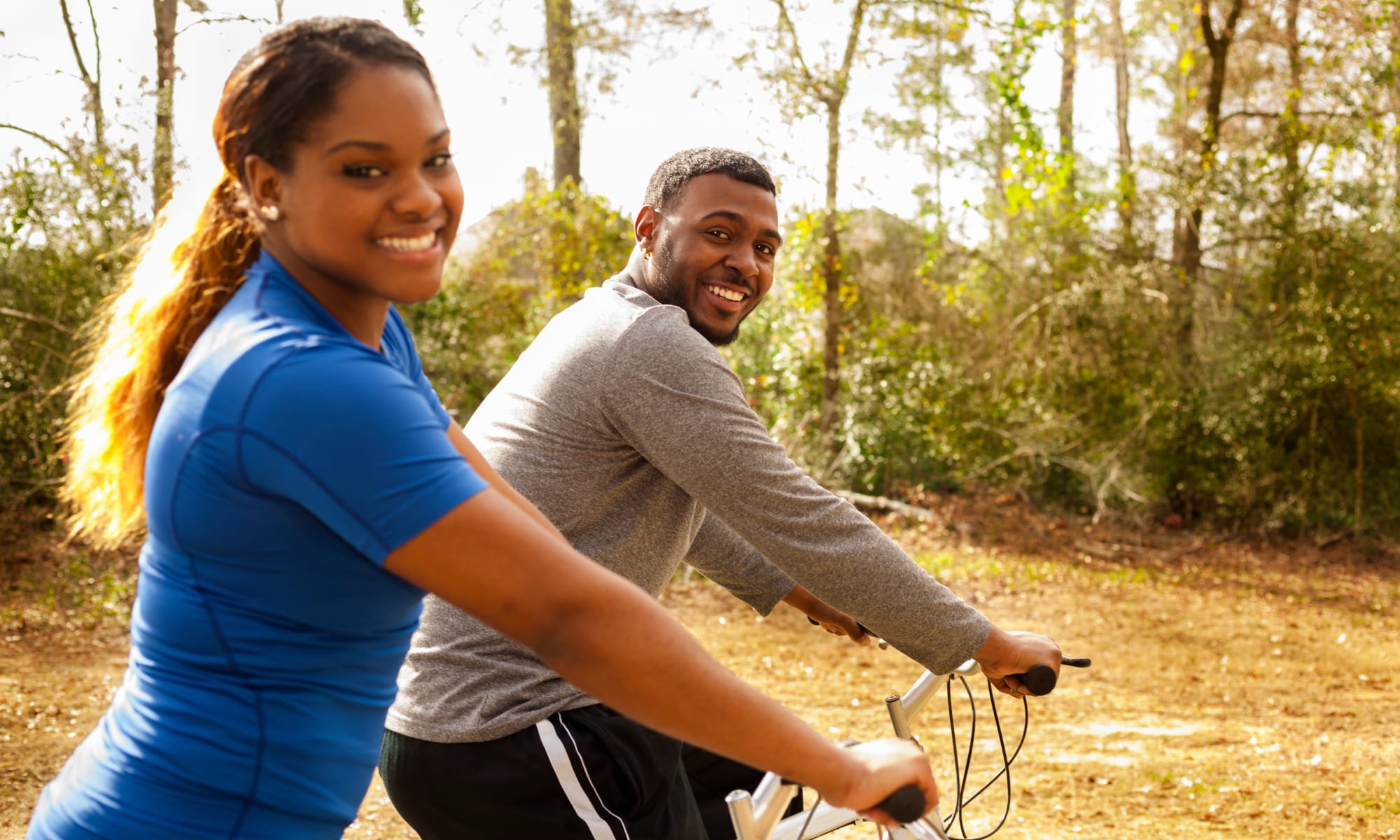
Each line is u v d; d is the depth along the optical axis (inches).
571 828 82.3
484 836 83.7
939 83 619.2
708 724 49.3
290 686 51.9
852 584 80.4
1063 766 229.9
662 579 91.2
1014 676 85.0
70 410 63.6
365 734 55.4
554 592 48.4
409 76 52.6
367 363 50.3
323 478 48.3
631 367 84.0
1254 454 556.7
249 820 51.8
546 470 86.4
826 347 567.8
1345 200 569.9
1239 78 689.0
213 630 51.4
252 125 52.3
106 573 370.6
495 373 551.8
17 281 400.2
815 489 82.1
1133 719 272.8
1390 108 576.7
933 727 263.9
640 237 100.0
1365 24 557.9
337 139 51.4
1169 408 565.3
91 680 272.7
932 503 562.9
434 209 53.2
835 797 51.3
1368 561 528.1
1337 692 304.8
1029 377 586.9
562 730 82.9
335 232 52.2
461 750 83.2
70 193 409.4
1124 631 382.0
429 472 48.8
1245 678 319.9
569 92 597.0
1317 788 213.8
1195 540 553.9
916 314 619.8
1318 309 551.8
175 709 51.8
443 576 48.8
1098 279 572.1
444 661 84.9
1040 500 584.4
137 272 60.1
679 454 82.7
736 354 589.6
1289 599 446.0
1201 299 594.6
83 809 52.5
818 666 321.7
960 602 81.6
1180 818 195.2
